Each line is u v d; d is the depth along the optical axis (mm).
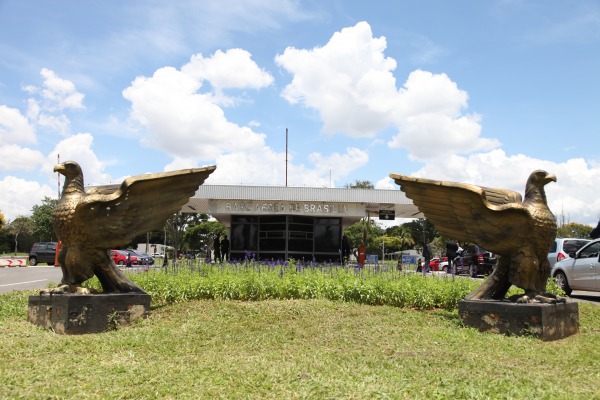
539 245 8398
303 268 13430
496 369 5730
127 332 7789
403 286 10898
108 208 8586
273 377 5188
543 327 7844
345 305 9789
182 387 4875
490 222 8461
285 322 8273
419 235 67000
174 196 9102
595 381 5359
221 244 26891
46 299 8461
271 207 26484
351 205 26656
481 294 8859
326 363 5836
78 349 6625
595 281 14266
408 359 6098
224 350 6660
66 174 8719
